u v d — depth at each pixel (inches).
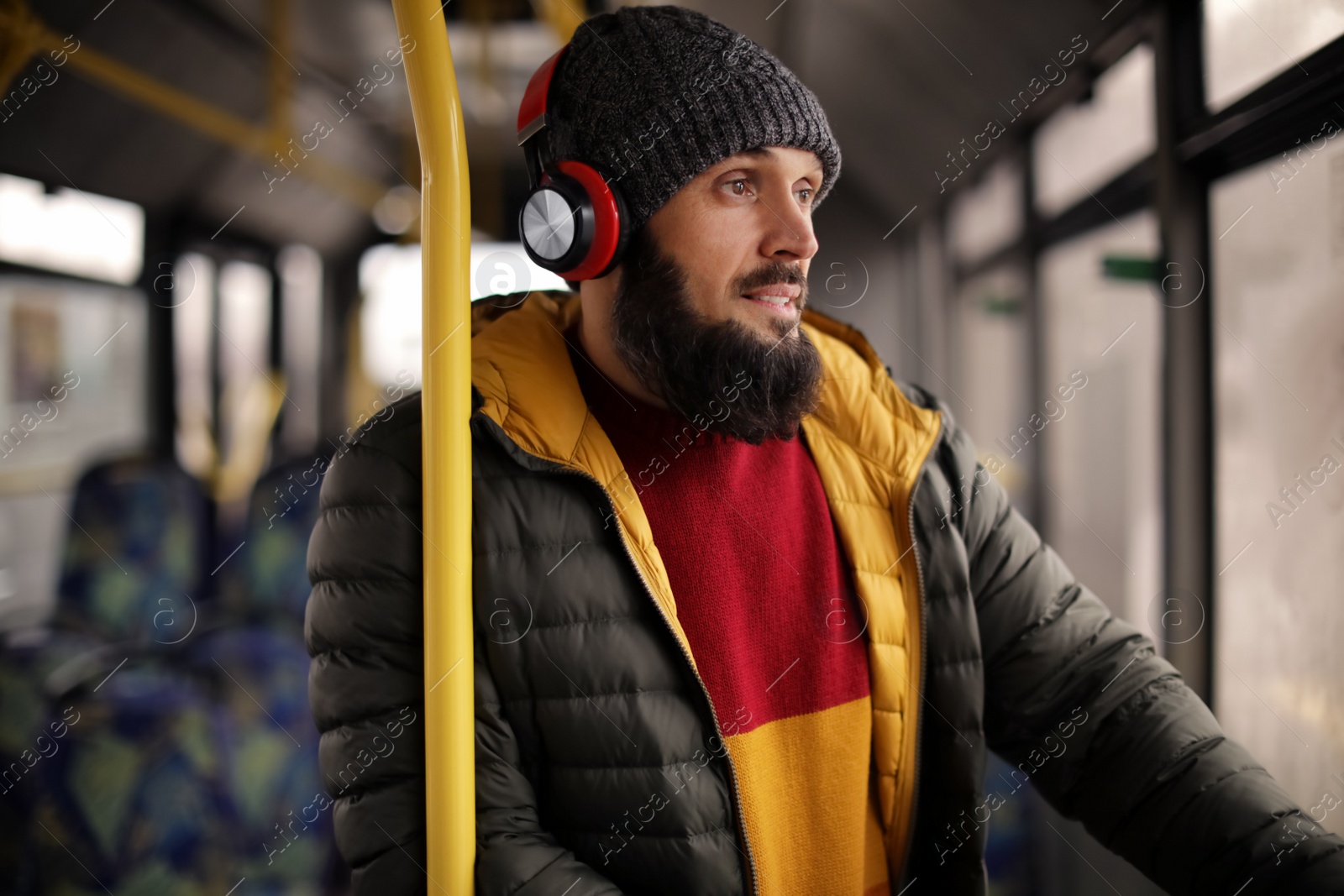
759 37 141.0
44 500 93.4
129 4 105.3
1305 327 53.7
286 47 136.5
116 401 104.7
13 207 90.5
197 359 121.9
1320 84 47.3
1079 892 73.7
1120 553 77.4
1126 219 73.6
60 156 96.9
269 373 143.1
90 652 79.4
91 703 68.6
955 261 132.2
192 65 121.6
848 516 33.6
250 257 139.5
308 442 134.3
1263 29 53.4
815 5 126.6
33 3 91.1
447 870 26.9
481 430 29.5
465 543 27.2
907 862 33.0
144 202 113.2
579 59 31.4
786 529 32.6
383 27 140.9
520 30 144.7
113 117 103.5
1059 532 91.9
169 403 113.2
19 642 79.6
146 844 65.9
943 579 33.1
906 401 35.0
